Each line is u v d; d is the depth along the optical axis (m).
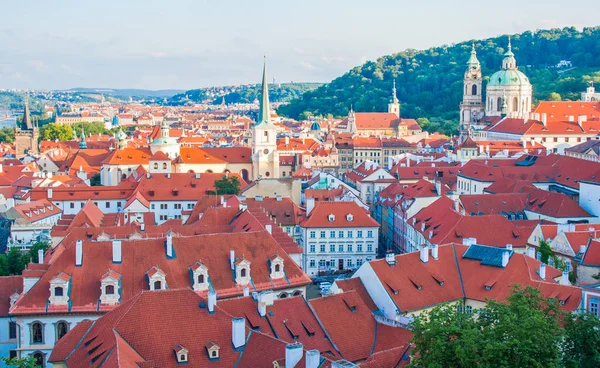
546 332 83.75
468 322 88.44
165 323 104.44
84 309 130.12
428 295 138.62
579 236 162.12
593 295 123.00
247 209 191.00
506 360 80.38
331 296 123.44
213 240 143.75
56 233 185.62
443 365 84.25
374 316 124.50
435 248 146.75
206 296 135.62
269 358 100.19
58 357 105.62
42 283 132.75
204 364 101.81
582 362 90.25
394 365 99.69
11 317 136.25
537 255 166.25
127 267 135.12
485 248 146.75
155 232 173.75
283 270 145.25
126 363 94.25
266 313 115.88
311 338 115.69
